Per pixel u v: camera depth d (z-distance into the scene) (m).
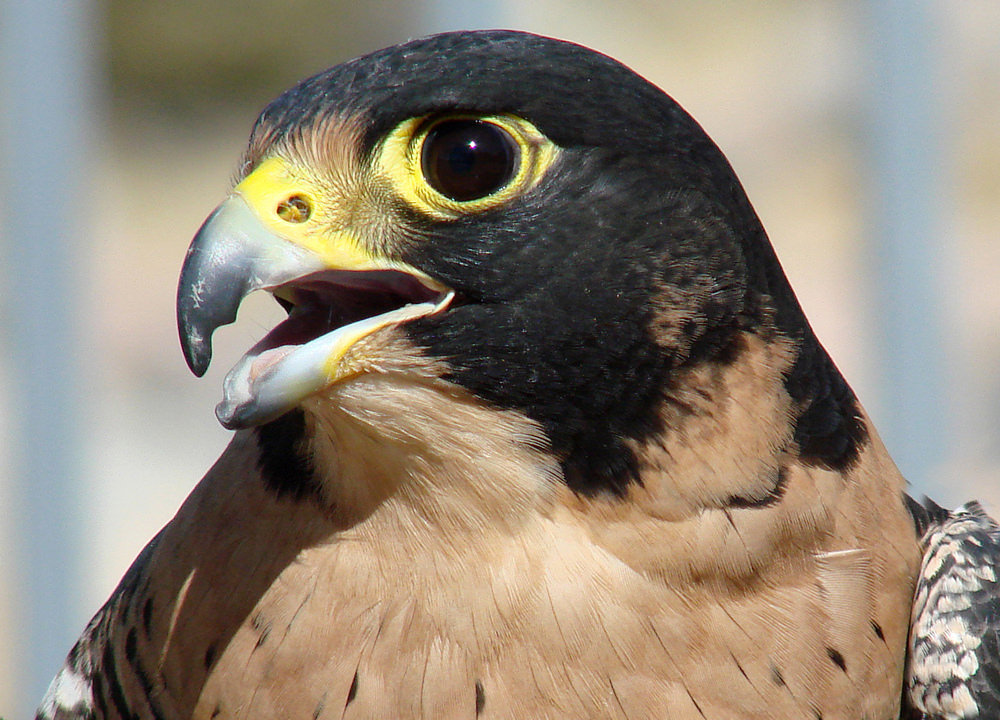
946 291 1.60
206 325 1.41
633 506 1.42
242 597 1.43
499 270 1.42
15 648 1.60
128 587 1.45
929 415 1.60
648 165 1.42
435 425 1.42
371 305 1.43
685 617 1.42
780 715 1.42
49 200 1.58
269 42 4.93
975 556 1.44
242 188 1.42
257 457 1.43
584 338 1.42
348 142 1.42
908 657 1.44
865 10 1.60
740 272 1.43
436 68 1.42
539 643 1.42
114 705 1.44
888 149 1.60
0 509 2.02
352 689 1.42
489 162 1.42
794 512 1.42
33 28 1.57
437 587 1.42
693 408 1.42
